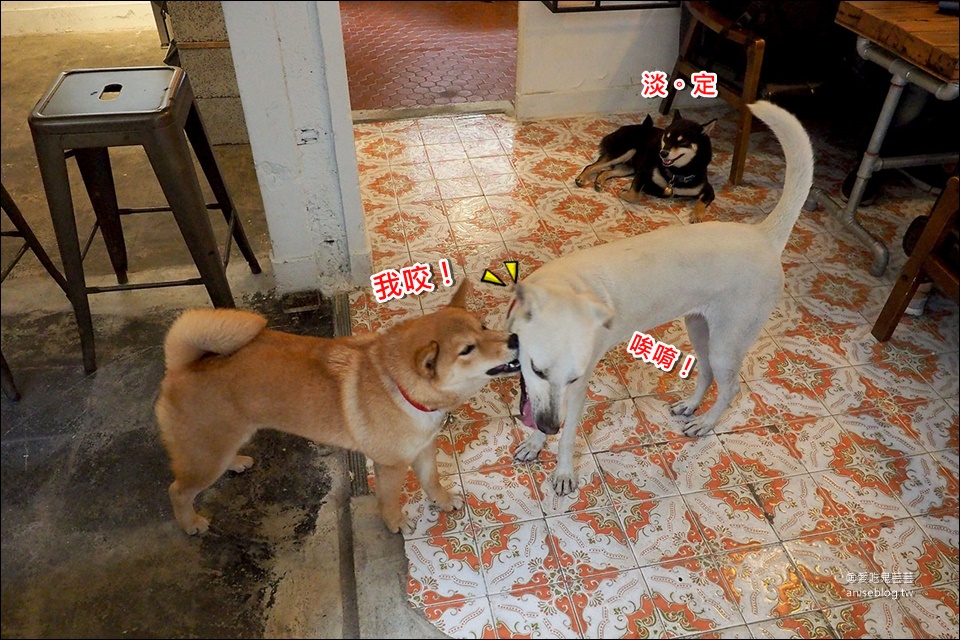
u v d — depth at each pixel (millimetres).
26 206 3525
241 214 3561
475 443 2463
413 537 2146
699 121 4539
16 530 2117
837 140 4246
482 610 1969
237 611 1950
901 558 2115
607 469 2381
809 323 2977
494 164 4059
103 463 2314
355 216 2855
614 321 1938
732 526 2199
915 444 2469
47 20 5262
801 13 3643
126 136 2166
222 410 1793
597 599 2002
